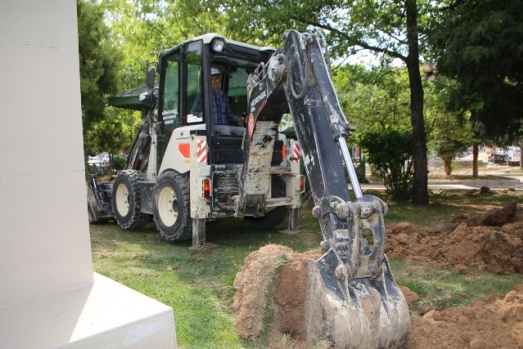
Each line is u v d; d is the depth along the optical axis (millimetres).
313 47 4273
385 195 13398
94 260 5898
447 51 8328
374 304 3109
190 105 6887
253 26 11055
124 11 18562
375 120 18094
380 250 3209
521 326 3293
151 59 18344
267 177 6465
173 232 6789
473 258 5637
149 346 2521
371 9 11117
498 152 34500
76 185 2951
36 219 2785
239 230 8039
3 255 2666
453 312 3584
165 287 4742
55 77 2809
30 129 2723
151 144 7766
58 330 2373
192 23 16000
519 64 8938
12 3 2600
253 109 5883
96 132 15852
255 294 3668
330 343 2969
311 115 4066
